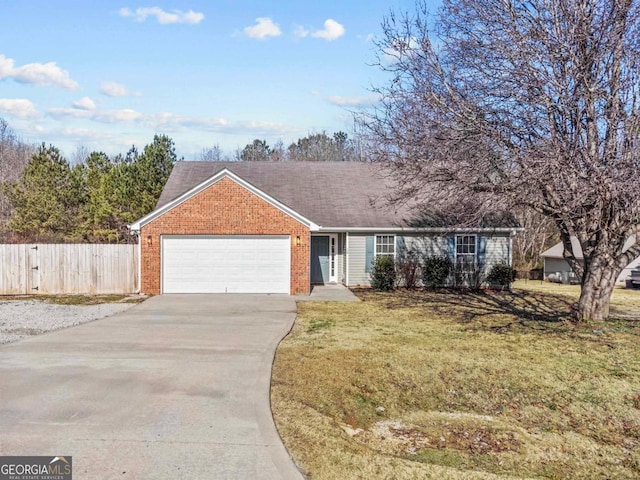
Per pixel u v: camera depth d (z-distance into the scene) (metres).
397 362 9.17
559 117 11.56
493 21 11.72
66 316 13.37
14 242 25.23
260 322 12.64
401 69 12.97
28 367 8.14
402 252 21.11
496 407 7.87
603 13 10.80
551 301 18.22
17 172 48.91
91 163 29.39
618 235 12.33
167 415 6.07
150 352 9.31
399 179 15.57
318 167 24.81
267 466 4.79
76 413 6.08
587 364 9.48
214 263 17.98
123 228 26.52
